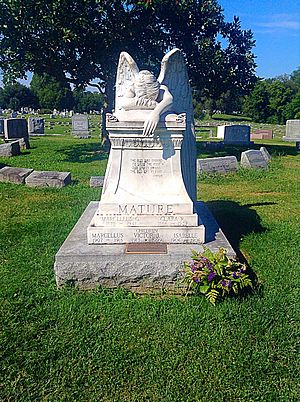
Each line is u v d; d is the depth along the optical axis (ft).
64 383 9.77
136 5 50.88
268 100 196.44
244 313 12.50
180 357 10.62
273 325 12.02
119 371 10.16
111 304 13.16
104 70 57.72
